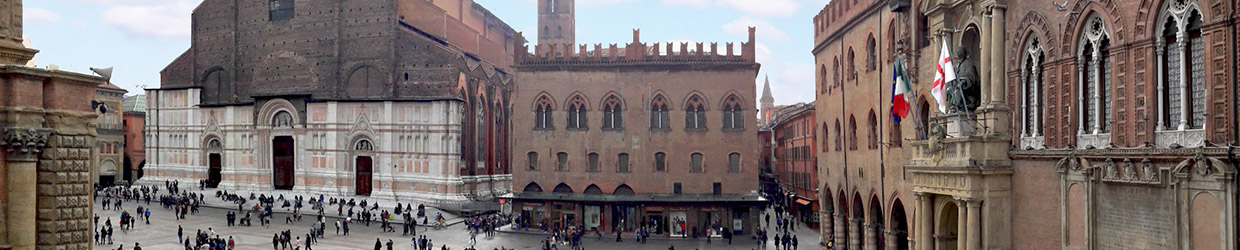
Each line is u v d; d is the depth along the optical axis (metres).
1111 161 22.98
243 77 100.31
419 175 91.06
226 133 99.62
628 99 68.44
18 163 26.30
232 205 89.00
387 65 92.56
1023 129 27.83
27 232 26.41
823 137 59.00
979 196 27.53
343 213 83.81
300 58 96.56
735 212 67.62
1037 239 26.31
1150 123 21.83
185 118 103.19
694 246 62.56
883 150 42.25
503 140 105.31
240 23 100.88
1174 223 20.69
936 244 30.94
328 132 93.88
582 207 68.44
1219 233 19.31
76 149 28.58
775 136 126.19
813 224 78.44
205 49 102.69
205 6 102.75
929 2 33.53
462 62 92.75
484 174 98.44
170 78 104.56
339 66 94.56
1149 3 21.83
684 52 68.31
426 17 98.12
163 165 104.44
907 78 34.28
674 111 68.00
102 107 31.03
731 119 68.00
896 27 39.34
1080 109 25.00
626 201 66.88
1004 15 28.88
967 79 30.28
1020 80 27.97
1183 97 20.89
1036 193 26.38
